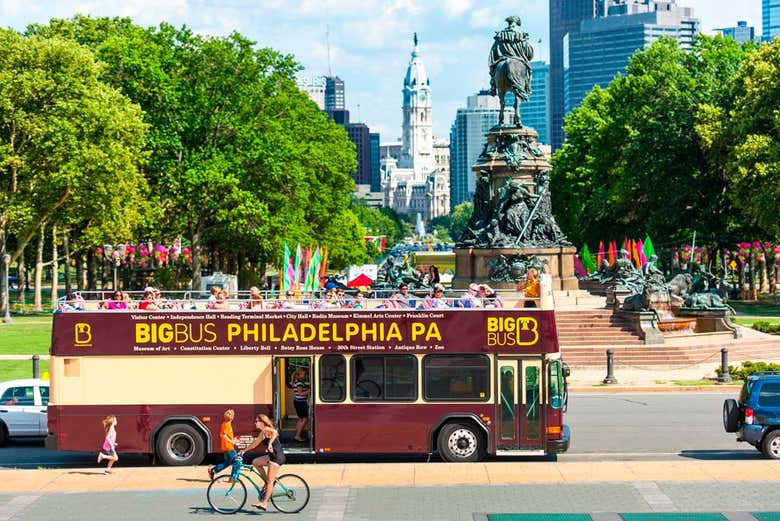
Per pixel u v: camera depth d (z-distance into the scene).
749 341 75.94
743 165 111.94
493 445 42.03
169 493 37.34
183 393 42.56
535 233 92.31
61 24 134.38
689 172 131.50
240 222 111.94
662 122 129.50
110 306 43.75
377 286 95.31
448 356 42.22
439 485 37.78
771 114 113.50
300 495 35.44
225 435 35.00
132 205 107.75
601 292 97.56
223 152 113.69
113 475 40.41
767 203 109.12
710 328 78.31
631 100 143.38
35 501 36.44
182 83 113.69
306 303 44.97
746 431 42.09
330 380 42.44
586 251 132.38
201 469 41.53
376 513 34.25
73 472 41.06
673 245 139.62
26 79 99.44
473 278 91.88
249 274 150.00
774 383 42.12
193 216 113.81
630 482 37.84
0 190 103.12
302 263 118.81
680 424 51.72
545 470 39.94
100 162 100.31
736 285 153.62
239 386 42.53
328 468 40.66
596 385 64.56
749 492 36.38
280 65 118.94
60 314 42.72
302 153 129.25
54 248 121.31
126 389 42.62
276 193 118.50
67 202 105.19
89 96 102.31
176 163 111.75
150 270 145.12
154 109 112.75
